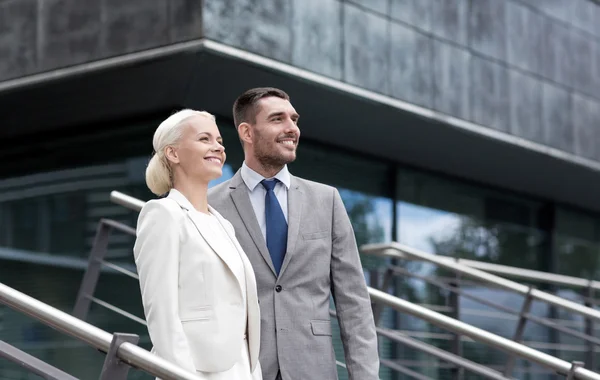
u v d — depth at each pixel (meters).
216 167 3.06
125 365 2.65
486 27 9.48
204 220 2.98
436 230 10.45
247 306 3.00
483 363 10.02
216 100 8.12
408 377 9.27
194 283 2.88
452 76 9.02
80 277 8.42
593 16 10.87
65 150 8.88
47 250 8.65
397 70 8.48
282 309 3.34
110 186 8.54
